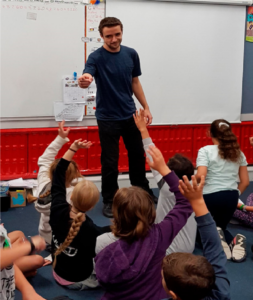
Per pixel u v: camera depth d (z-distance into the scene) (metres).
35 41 3.74
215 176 2.96
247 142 4.59
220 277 1.42
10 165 3.89
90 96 3.98
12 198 3.61
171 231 1.68
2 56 3.69
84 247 2.17
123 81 3.33
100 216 3.46
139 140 3.50
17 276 1.96
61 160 2.19
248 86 4.50
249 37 4.36
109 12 3.87
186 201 1.74
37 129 3.88
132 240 1.62
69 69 3.87
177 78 4.19
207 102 4.33
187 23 4.11
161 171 1.75
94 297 2.32
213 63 4.27
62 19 3.76
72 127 4.00
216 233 1.46
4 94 3.75
